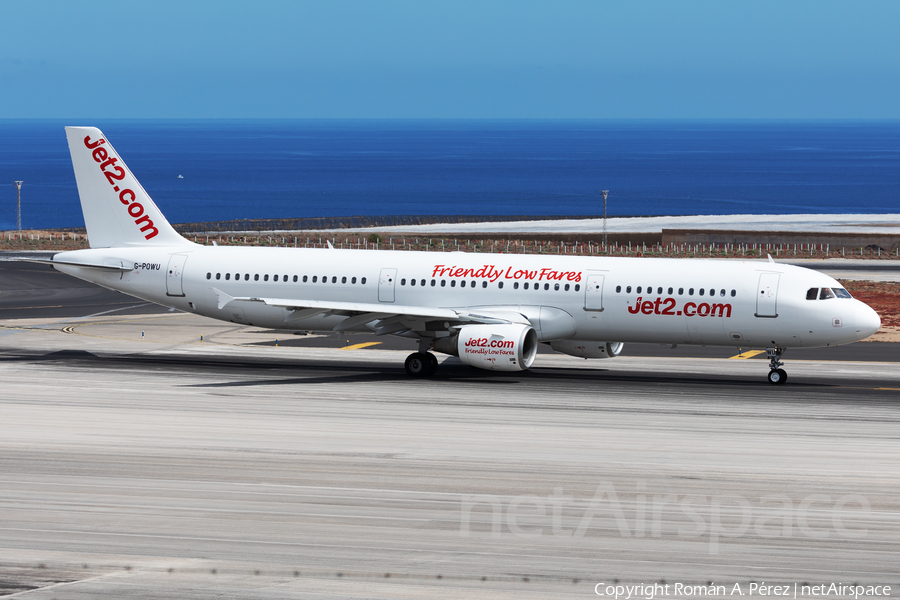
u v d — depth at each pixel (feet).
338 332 372.58
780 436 273.54
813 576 169.17
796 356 428.97
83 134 409.69
